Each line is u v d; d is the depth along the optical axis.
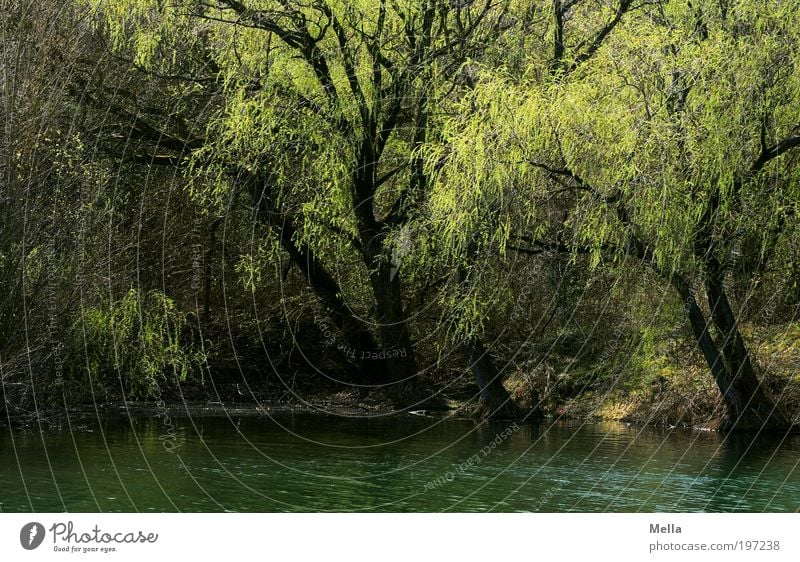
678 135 16.69
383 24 21.58
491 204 18.53
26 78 16.78
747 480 13.55
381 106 21.83
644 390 21.41
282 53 21.64
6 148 16.12
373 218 22.55
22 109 16.64
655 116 16.69
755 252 18.44
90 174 19.16
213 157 22.53
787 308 20.81
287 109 21.58
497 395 22.05
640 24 18.52
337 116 21.38
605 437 18.33
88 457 14.40
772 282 19.75
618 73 17.22
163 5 21.97
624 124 16.78
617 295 21.38
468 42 21.38
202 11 22.12
